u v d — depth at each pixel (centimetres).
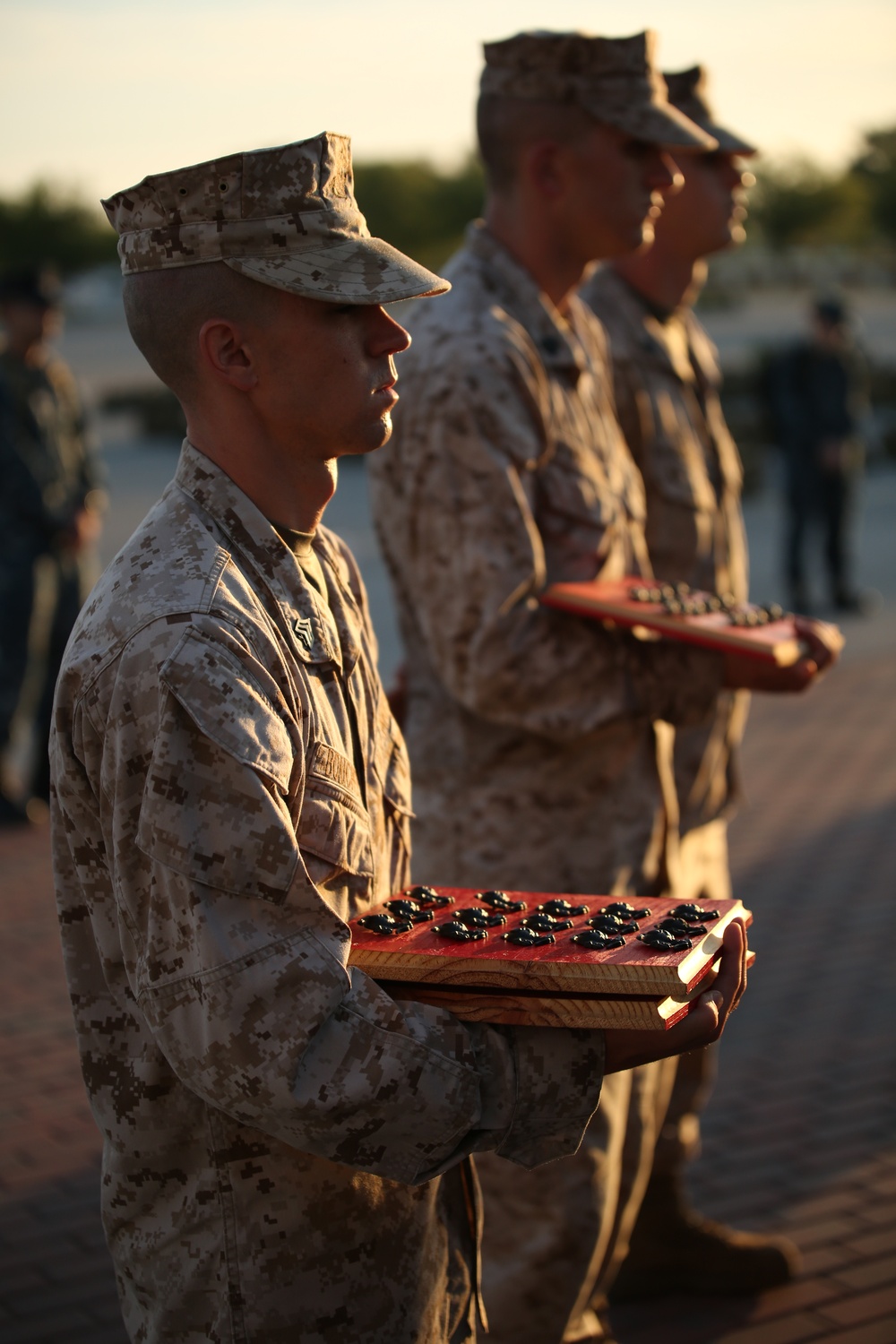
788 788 693
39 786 673
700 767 305
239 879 136
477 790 253
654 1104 268
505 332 244
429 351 243
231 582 144
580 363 258
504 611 236
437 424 239
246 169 144
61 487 664
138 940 140
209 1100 141
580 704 241
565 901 168
